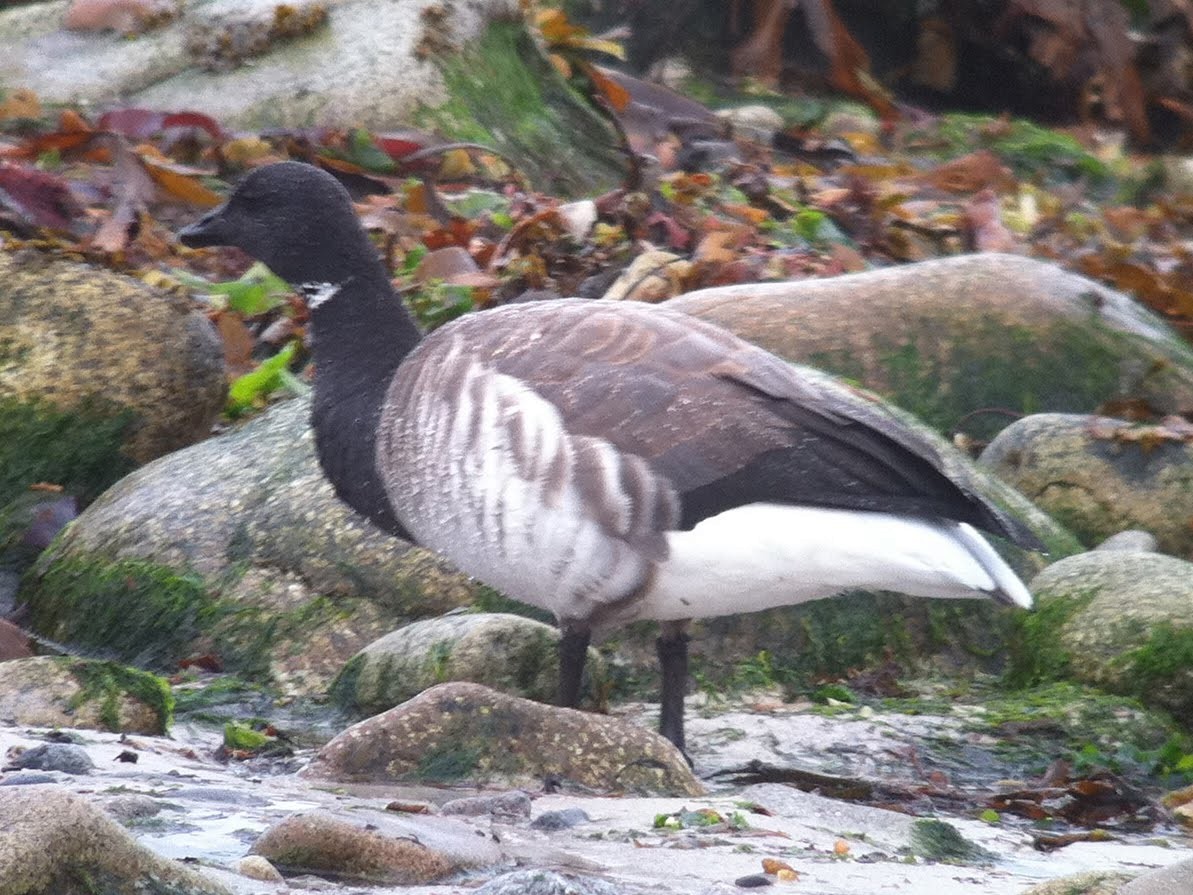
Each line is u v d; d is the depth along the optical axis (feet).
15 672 31.32
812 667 37.24
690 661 36.73
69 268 43.91
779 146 75.66
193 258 53.67
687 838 25.02
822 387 31.37
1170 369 47.96
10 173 53.16
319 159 59.11
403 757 28.30
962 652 38.34
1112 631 36.32
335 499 38.17
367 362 33.88
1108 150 87.15
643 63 86.58
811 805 27.86
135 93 63.00
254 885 21.06
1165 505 43.34
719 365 29.84
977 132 84.74
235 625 37.04
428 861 22.22
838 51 83.97
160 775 27.07
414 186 56.29
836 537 28.94
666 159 67.26
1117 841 28.66
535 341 30.45
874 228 61.46
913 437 29.55
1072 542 40.83
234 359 48.85
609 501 29.22
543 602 30.86
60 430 42.27
